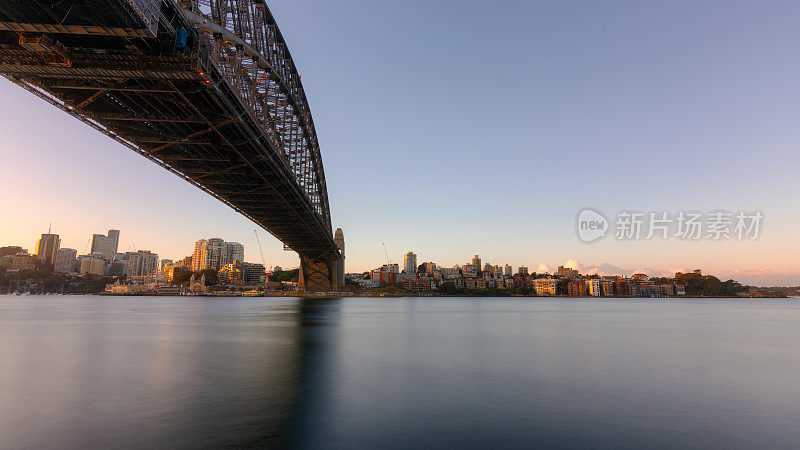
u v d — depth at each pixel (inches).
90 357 1011.3
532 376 800.9
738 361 1016.2
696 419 549.3
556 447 451.5
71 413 559.2
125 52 1197.1
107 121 1662.2
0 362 945.5
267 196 2928.2
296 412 565.6
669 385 739.4
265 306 4453.7
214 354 1064.2
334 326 1950.1
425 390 687.1
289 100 2792.8
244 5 1878.7
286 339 1402.6
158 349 1154.0
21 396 642.8
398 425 516.1
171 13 1181.7
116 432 489.1
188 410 572.4
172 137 1827.0
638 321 2600.9
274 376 789.2
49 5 946.1
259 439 468.4
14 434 482.0
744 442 471.5
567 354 1091.9
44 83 1332.4
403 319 2517.2
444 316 2906.0
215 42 1593.3
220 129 1755.7
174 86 1338.6
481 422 529.7
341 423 522.3
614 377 799.7
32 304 5216.5
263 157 2103.8
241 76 1861.5
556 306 5782.5
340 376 792.3
